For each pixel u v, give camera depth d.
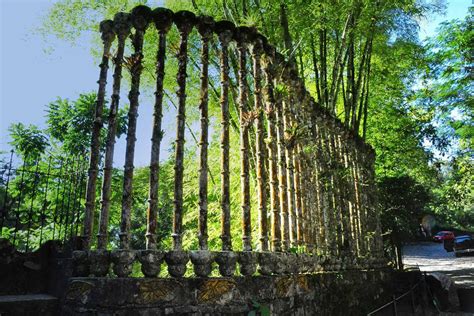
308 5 7.64
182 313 3.87
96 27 9.77
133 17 4.73
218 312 4.03
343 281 6.85
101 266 3.96
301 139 6.40
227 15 8.38
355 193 9.08
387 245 13.08
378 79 13.46
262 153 5.28
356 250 8.48
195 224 9.49
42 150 10.38
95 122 4.60
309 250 6.10
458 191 19.86
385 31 10.35
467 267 18.36
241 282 4.29
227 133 4.89
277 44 8.25
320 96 8.95
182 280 3.98
